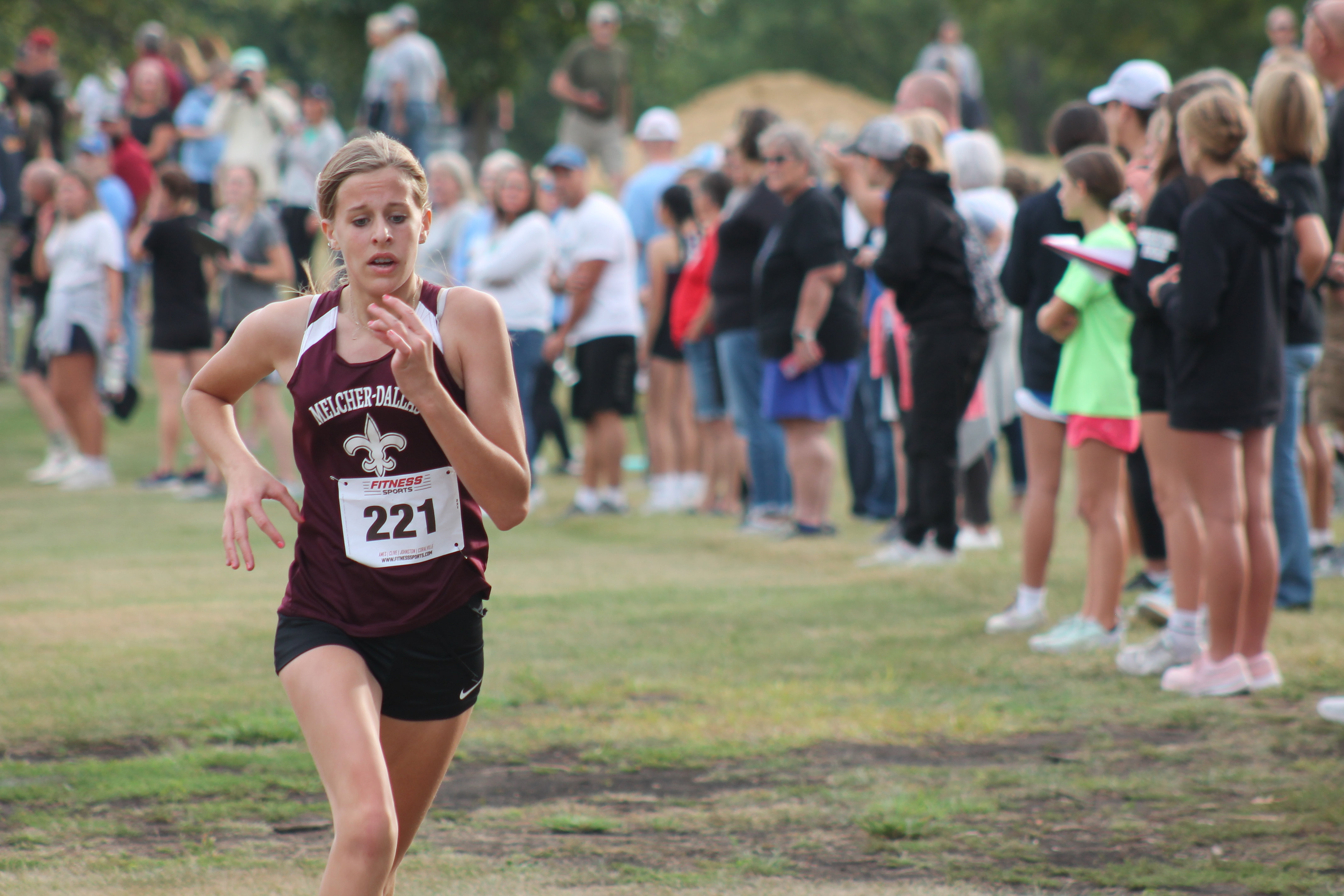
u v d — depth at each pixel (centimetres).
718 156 4897
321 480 1102
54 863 1380
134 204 5775
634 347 3825
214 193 6375
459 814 1547
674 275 3922
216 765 1694
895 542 3166
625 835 1484
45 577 2905
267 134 6184
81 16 10338
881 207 3020
